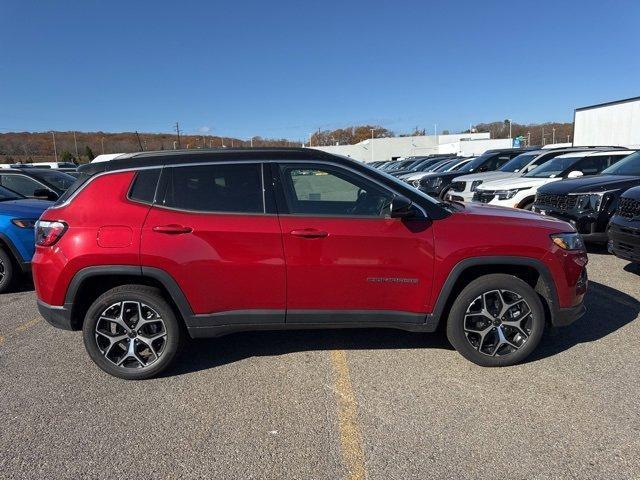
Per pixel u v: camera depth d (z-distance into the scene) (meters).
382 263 3.32
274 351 3.92
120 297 3.35
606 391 3.13
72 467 2.50
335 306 3.40
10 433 2.82
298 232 3.27
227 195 3.36
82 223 3.29
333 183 3.42
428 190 14.28
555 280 3.44
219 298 3.34
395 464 2.47
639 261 5.23
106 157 11.62
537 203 7.74
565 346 3.84
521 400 3.05
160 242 3.24
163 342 3.45
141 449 2.64
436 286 3.37
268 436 2.74
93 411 3.05
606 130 19.72
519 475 2.36
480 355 3.49
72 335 4.38
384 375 3.46
